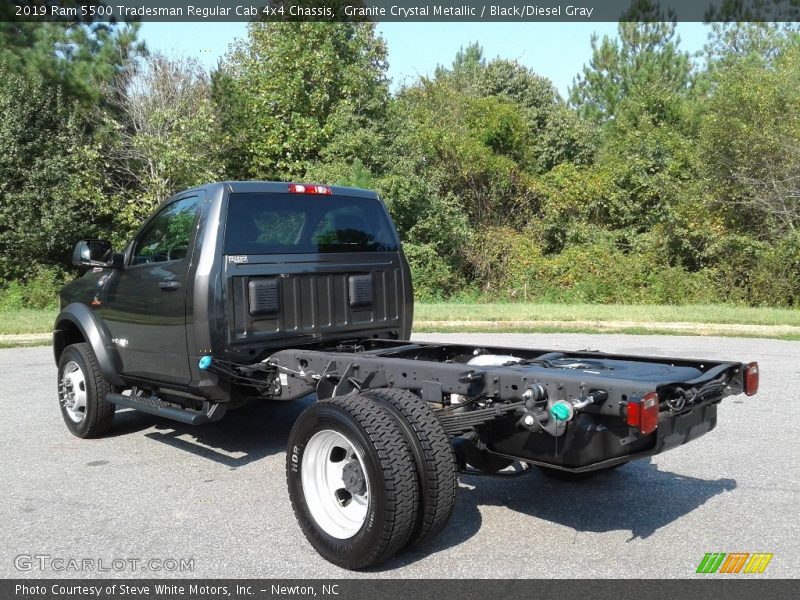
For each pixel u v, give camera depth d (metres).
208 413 5.54
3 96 21.67
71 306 6.82
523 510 4.84
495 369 4.33
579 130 32.62
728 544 4.24
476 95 38.78
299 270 5.80
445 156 29.11
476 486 5.34
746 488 5.21
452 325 15.52
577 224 27.53
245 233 5.57
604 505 4.91
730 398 8.18
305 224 5.93
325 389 5.04
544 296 24.39
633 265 24.44
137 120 23.73
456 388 4.35
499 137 32.06
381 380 4.74
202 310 5.36
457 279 26.00
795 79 23.41
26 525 4.64
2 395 8.90
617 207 27.45
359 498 4.00
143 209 22.66
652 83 34.38
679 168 27.14
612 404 3.82
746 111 23.20
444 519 3.90
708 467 5.71
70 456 6.20
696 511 4.77
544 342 13.03
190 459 6.07
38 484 5.45
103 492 5.26
